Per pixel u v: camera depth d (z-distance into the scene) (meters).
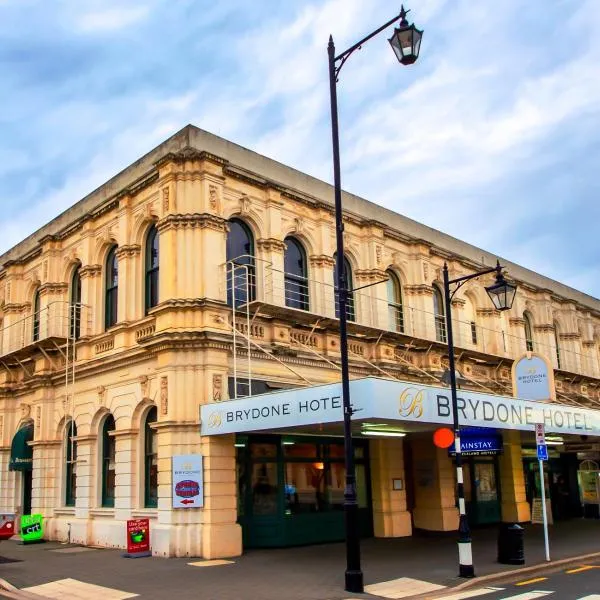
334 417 15.74
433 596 13.30
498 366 30.80
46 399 25.33
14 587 14.70
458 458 15.76
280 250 23.03
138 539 18.95
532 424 20.00
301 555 18.64
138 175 23.41
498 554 17.12
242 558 18.11
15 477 26.70
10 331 28.58
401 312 27.77
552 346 35.97
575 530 25.78
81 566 17.23
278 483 20.59
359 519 23.14
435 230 30.53
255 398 17.59
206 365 19.56
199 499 18.53
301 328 22.64
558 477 33.03
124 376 21.91
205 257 20.42
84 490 22.88
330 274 24.67
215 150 22.03
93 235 25.02
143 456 21.16
